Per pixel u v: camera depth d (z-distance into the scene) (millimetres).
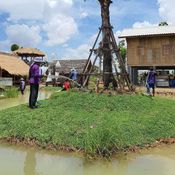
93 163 8828
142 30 38531
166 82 35969
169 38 37250
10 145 10391
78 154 9430
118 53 16547
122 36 37875
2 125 11719
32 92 13898
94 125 10820
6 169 8492
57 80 42406
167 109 13984
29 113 12805
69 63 57344
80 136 10133
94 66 16594
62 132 10469
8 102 22547
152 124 11609
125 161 9016
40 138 10359
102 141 9148
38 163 8883
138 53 38312
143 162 8977
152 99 15172
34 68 13859
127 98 14211
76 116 12055
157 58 37688
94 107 13367
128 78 16422
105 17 16578
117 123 11000
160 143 10570
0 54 45469
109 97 14172
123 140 9984
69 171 8328
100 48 16453
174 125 12133
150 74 21250
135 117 12188
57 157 9289
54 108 13570
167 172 8289
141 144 10156
